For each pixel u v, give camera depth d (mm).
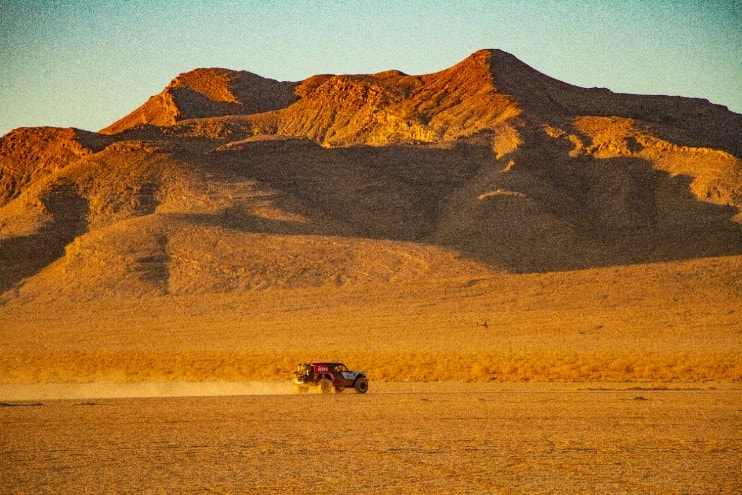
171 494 61312
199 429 93375
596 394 134125
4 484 64750
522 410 110250
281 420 101188
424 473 68250
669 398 126188
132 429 93438
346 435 88500
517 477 66688
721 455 76125
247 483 64812
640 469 69812
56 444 82938
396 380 182750
